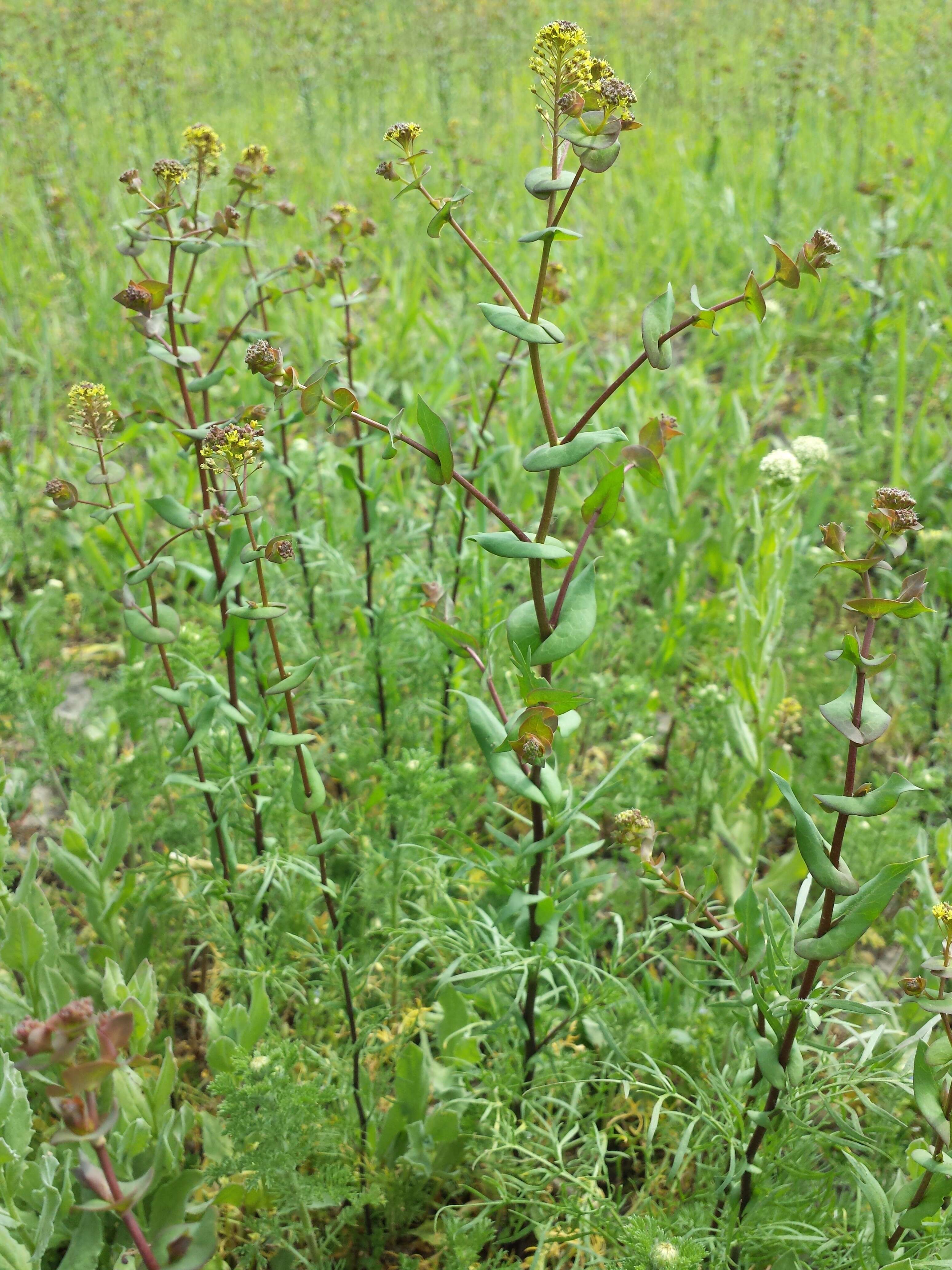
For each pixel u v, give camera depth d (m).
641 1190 2.53
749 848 3.44
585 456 1.85
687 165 8.67
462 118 9.41
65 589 4.73
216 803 2.88
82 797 3.13
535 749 1.85
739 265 7.34
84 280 6.42
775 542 3.46
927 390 5.46
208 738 2.90
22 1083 2.21
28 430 5.75
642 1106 2.74
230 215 2.44
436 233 1.91
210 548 2.50
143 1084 2.39
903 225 7.31
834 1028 2.87
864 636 1.69
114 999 2.47
